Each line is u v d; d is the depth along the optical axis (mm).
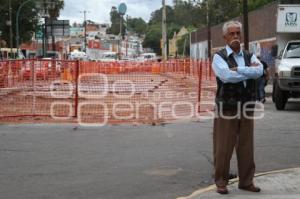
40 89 20359
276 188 8125
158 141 12953
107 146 12281
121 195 8227
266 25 41500
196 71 26859
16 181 9102
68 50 112875
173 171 9766
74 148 12031
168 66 27609
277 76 19812
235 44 7426
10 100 20031
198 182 8977
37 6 83375
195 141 12922
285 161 10633
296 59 19922
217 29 62219
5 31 83188
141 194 8281
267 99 25797
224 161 7734
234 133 7711
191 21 83000
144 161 10641
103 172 9727
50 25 68375
